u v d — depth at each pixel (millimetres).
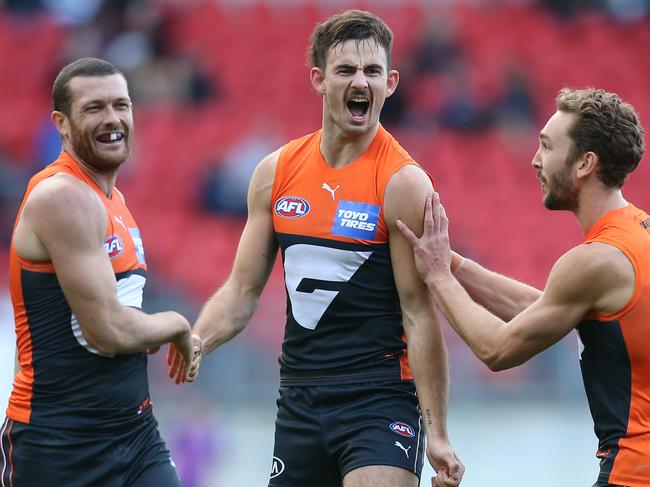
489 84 72125
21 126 70250
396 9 82125
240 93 73500
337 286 19500
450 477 18906
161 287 49719
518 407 40031
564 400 39969
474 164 66125
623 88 75688
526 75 74000
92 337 17953
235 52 77125
